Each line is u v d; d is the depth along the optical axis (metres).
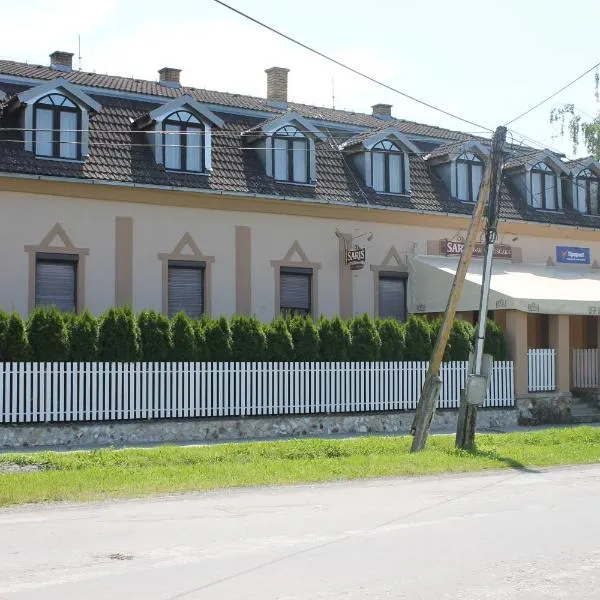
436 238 29.34
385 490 13.79
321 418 23.05
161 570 8.19
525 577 8.01
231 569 8.24
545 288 27.69
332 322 23.78
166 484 13.95
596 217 33.22
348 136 30.06
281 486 14.21
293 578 7.91
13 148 22.86
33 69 26.66
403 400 24.41
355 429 23.52
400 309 28.73
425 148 31.47
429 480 15.06
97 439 20.14
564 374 27.16
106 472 15.10
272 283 26.45
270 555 8.85
